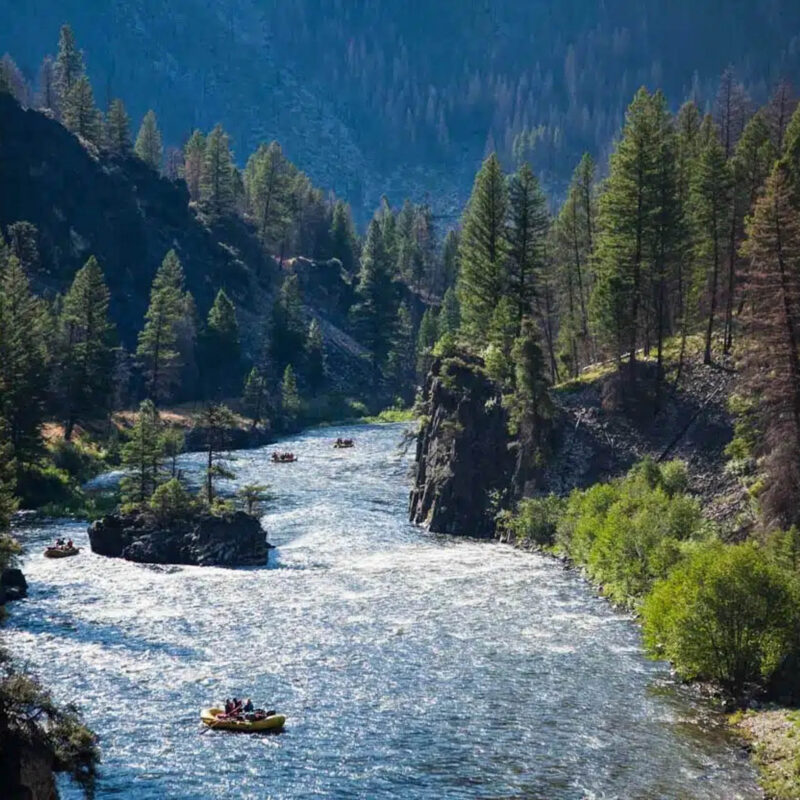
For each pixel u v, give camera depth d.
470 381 107.06
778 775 44.50
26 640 63.03
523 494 97.75
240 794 42.88
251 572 82.94
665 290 115.50
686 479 91.56
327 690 54.91
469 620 68.25
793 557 63.41
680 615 55.31
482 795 42.94
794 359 74.31
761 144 117.31
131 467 103.00
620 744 48.16
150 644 62.62
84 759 36.25
